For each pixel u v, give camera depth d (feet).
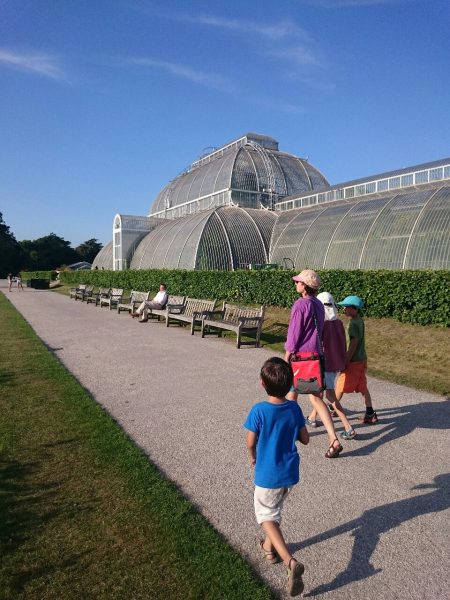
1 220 360.28
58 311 76.02
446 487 15.69
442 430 21.01
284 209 126.82
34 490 15.05
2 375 29.84
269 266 89.61
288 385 11.84
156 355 38.09
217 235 107.24
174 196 166.61
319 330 18.58
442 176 82.12
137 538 12.57
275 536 11.06
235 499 14.90
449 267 62.90
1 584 10.83
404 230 71.92
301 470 17.16
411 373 31.48
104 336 48.42
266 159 142.41
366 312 48.49
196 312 49.93
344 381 21.52
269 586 10.95
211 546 12.20
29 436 19.49
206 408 24.11
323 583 11.10
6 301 98.73
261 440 11.69
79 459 17.31
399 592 10.77
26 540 12.47
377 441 19.92
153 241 133.08
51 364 32.94
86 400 24.45
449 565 11.69
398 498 15.02
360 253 78.13
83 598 10.41
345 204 96.94
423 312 42.63
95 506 14.11
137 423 21.81
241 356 37.88
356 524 13.55
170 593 10.55
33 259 356.79
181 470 16.94
